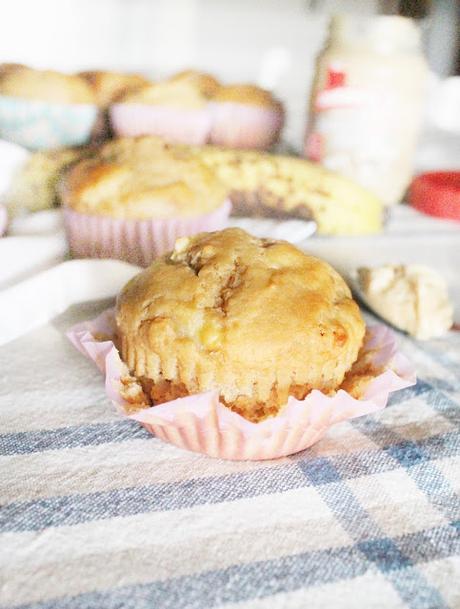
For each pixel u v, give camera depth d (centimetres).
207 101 46
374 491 24
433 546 22
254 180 40
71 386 28
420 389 29
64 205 36
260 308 24
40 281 31
